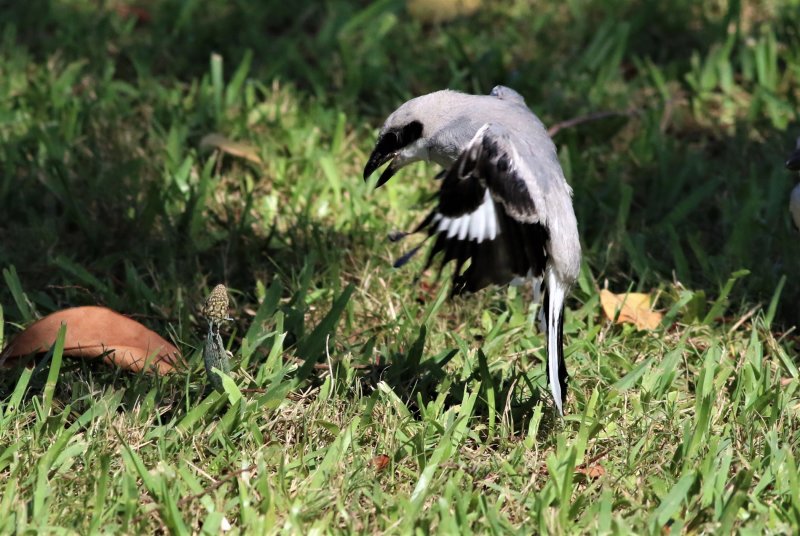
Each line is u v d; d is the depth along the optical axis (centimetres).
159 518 721
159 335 938
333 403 844
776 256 1116
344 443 788
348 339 961
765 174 1245
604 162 1280
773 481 775
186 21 1534
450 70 1453
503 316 974
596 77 1436
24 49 1418
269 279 1067
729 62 1448
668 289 1048
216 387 841
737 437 817
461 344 923
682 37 1530
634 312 990
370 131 1293
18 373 875
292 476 768
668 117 1356
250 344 931
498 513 733
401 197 1188
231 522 730
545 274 793
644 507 742
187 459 778
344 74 1432
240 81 1349
